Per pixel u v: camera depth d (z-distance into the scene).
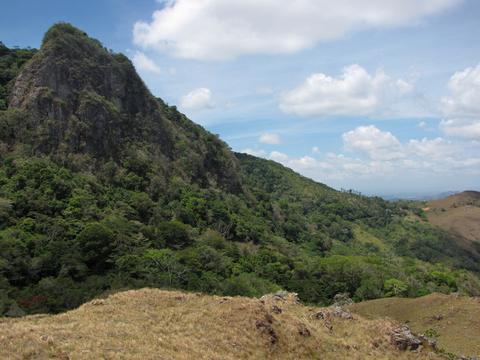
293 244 144.88
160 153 126.19
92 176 99.62
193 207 112.56
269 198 172.12
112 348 23.16
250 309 32.81
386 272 108.25
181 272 73.50
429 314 60.44
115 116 115.81
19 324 27.23
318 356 31.17
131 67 133.88
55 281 60.06
